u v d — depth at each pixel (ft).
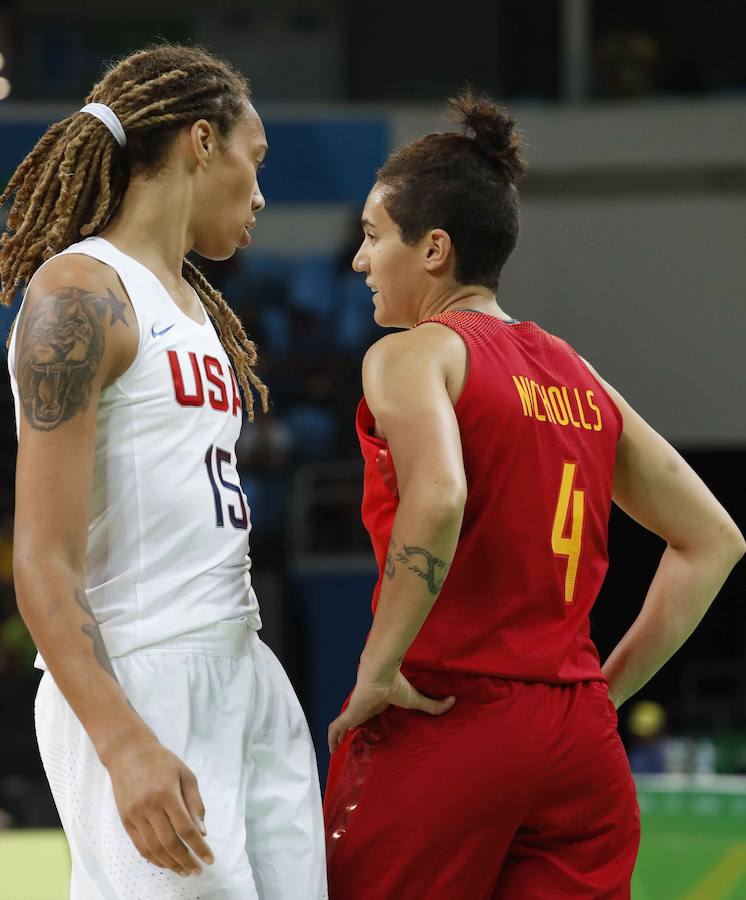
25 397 20.12
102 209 22.41
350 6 143.33
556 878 24.07
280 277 141.08
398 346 23.54
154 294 22.00
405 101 142.41
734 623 122.72
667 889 44.11
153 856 18.90
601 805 24.27
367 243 26.14
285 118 111.04
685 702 117.80
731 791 44.04
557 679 23.72
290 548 113.80
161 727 20.92
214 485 22.47
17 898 50.88
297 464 124.67
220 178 23.36
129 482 21.38
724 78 132.57
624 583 122.52
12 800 100.94
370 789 23.61
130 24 150.20
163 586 21.54
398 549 21.67
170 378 21.79
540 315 124.88
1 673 112.27
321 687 108.06
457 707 23.39
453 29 141.08
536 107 125.29
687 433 123.44
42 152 23.13
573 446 24.64
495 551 23.56
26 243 23.07
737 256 122.52
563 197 124.77
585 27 134.72
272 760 22.90
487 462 23.50
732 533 27.27
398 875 23.24
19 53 146.51
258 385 26.89
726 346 122.62
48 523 19.56
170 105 22.62
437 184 24.71
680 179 123.54
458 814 23.02
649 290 123.65
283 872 22.43
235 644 22.39
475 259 25.05
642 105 124.16
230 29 152.15
